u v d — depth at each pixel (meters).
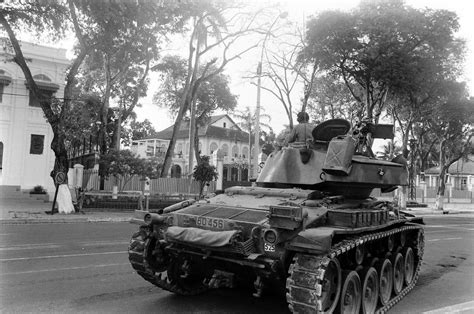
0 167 26.11
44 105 18.39
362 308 5.89
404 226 7.46
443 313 6.10
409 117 29.66
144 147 51.72
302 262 4.73
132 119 45.41
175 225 6.00
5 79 25.31
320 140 6.80
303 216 4.74
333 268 5.23
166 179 24.88
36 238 11.77
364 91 25.72
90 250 10.07
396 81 20.62
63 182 18.80
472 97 30.78
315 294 4.55
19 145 26.28
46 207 20.84
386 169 6.96
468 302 6.80
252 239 5.05
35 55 26.30
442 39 20.47
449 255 12.26
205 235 5.18
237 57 24.17
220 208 6.01
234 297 6.68
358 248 5.66
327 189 6.72
